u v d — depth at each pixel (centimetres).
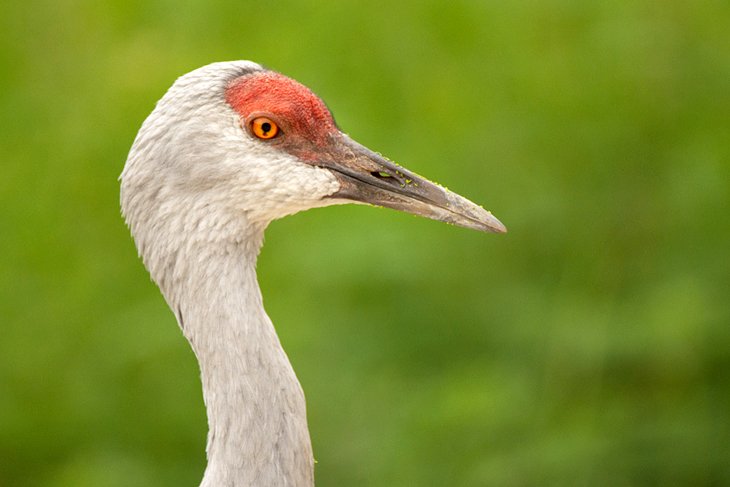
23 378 1241
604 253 1200
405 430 1123
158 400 1212
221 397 736
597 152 1213
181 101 744
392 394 1142
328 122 782
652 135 1209
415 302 1179
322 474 1145
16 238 1273
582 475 1095
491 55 1220
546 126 1212
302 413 743
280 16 1262
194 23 1268
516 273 1204
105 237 1269
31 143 1302
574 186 1209
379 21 1230
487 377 1115
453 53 1222
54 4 1340
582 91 1204
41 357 1241
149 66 1250
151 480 1166
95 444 1213
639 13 1187
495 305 1181
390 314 1177
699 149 1181
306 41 1230
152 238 751
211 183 745
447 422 1102
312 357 1157
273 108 759
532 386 1143
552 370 1145
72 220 1274
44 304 1257
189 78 751
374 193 792
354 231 1125
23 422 1230
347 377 1153
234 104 752
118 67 1281
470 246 1195
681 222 1188
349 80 1212
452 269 1183
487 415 1097
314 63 1212
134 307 1220
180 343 1179
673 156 1200
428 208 798
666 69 1195
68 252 1269
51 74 1333
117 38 1306
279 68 1216
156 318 1194
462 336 1180
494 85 1221
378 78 1217
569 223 1206
